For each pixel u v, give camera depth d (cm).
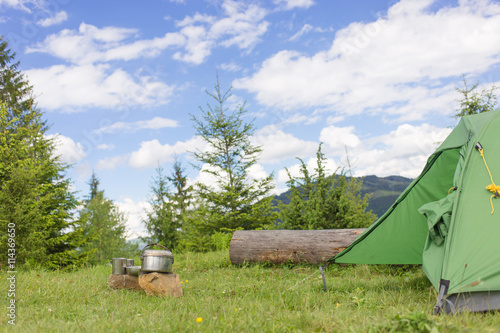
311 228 1312
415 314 298
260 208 1827
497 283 377
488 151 475
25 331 320
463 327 291
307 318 342
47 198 1327
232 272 837
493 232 414
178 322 347
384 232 599
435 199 580
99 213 2392
